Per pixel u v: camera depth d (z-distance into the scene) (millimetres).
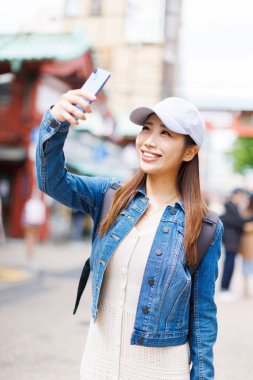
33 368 3729
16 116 12727
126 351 1540
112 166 17234
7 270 8180
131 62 22297
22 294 6426
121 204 1627
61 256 10688
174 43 21969
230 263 7023
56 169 1552
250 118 17453
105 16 22109
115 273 1578
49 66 12484
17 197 12750
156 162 1595
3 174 12883
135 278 1543
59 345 4328
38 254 10680
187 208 1607
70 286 7211
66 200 1670
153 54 22078
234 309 6176
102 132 15188
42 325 4953
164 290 1515
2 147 12820
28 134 12633
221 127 17531
